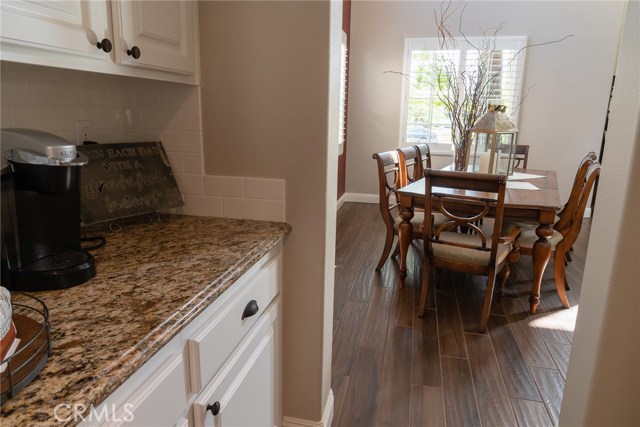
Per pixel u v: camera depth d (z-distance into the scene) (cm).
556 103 512
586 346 125
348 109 573
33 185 90
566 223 275
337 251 396
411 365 217
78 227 107
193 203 159
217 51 145
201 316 94
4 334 63
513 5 500
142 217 157
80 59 96
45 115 126
